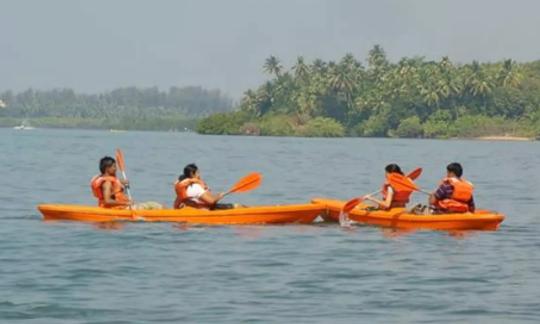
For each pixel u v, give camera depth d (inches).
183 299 1175.0
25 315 1079.0
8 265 1419.8
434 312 1115.9
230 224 1941.4
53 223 1935.3
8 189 3105.3
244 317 1079.6
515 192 3326.8
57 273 1352.1
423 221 1897.1
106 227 1866.4
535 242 1758.1
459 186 1902.1
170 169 4552.2
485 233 1873.8
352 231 1870.1
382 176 4247.0
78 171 4284.0
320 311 1114.1
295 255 1547.7
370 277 1344.7
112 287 1249.4
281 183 3656.5
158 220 1939.0
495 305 1156.5
